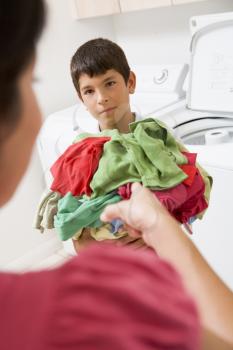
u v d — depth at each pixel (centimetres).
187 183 88
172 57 233
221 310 52
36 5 34
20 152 37
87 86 133
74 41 245
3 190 38
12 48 33
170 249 58
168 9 223
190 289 54
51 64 239
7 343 28
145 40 243
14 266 248
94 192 86
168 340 29
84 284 30
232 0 197
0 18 32
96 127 191
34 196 248
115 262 33
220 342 50
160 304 30
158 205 65
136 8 199
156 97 220
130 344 28
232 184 150
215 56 194
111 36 259
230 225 157
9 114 34
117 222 80
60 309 29
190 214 90
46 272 33
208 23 191
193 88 203
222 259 166
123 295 30
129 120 137
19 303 30
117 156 87
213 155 154
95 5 219
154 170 84
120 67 133
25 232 249
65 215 88
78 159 91
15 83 34
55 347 27
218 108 194
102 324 28
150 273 33
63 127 212
